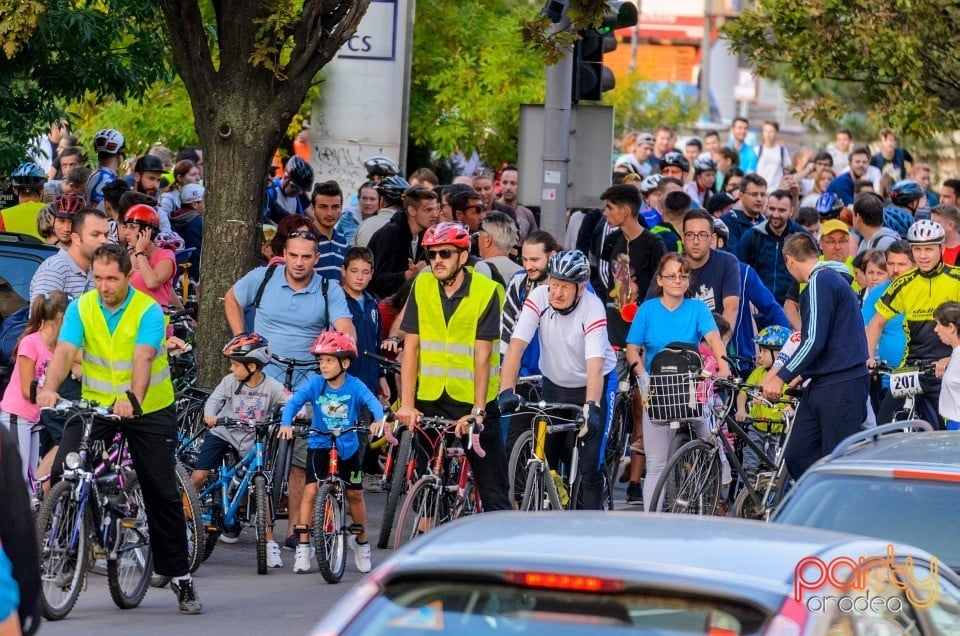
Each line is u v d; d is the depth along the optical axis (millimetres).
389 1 50188
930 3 62531
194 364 39812
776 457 35500
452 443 32562
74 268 35250
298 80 39281
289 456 32312
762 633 10734
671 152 63062
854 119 102250
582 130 46188
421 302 31406
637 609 11023
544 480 32281
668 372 33469
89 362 27547
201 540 30109
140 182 46688
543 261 36812
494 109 69188
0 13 36438
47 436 34625
